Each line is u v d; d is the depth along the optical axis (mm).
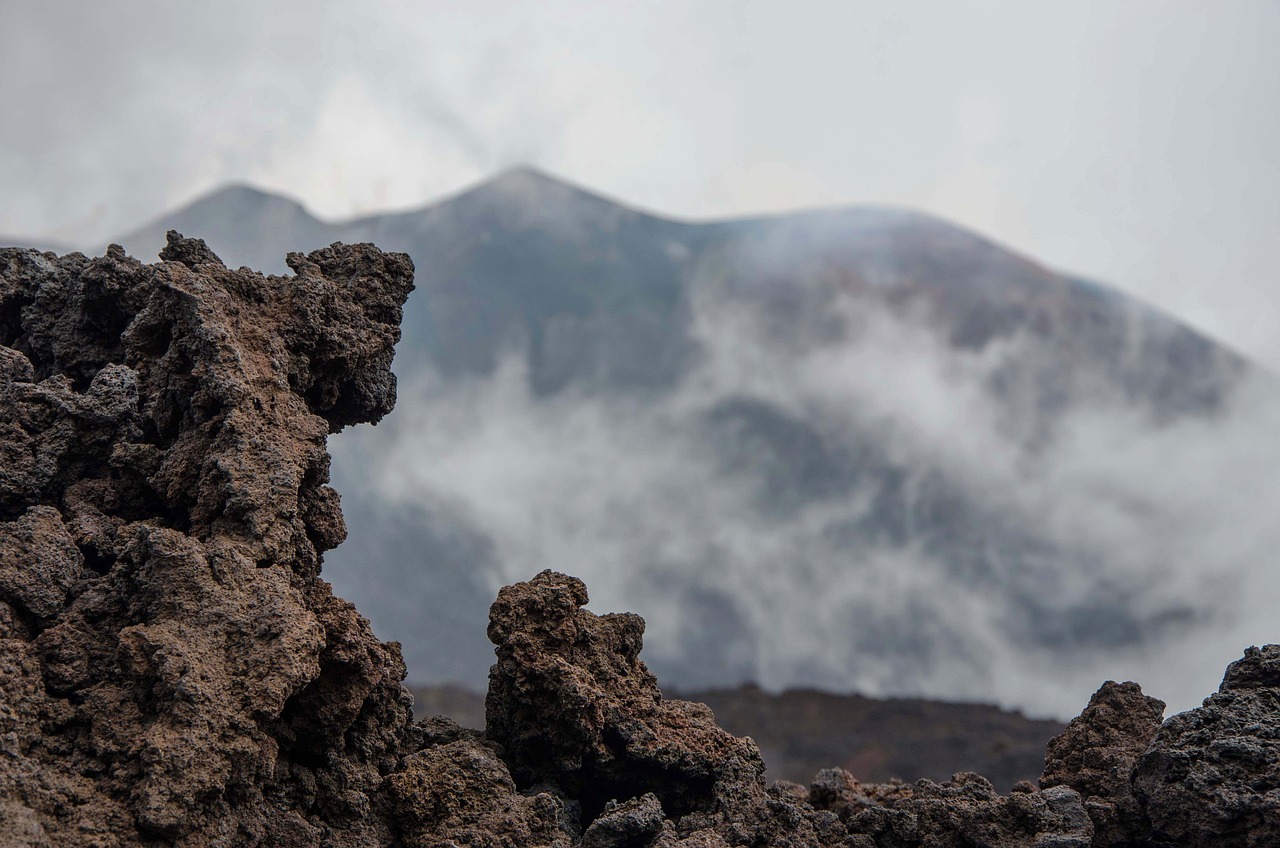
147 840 10031
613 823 12789
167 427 13234
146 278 14312
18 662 10953
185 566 11242
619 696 14766
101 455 13305
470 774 13070
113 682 11148
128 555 11789
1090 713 16312
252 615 11055
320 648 11281
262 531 11828
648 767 14430
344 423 15055
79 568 12078
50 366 14492
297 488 12297
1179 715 13828
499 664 14648
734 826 13398
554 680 13984
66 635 11336
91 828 9930
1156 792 13250
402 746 13852
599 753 14188
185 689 10367
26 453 12961
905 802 14797
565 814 13812
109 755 10562
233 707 10547
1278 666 13953
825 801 16828
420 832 12750
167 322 13539
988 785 15172
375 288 14977
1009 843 13984
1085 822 13930
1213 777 12812
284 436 12625
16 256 14977
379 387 14922
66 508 12820
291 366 13445
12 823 9609
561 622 14555
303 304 13648
